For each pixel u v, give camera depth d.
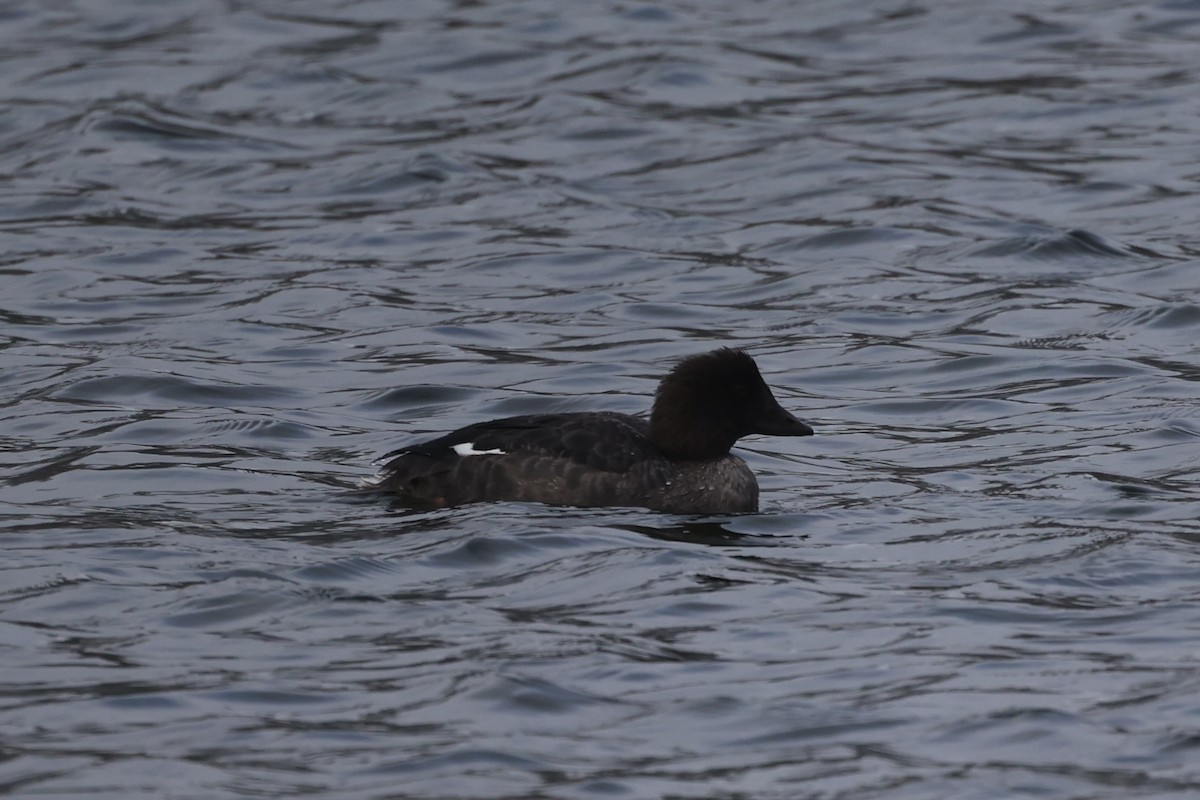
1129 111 28.44
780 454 16.34
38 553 13.09
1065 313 20.64
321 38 32.59
